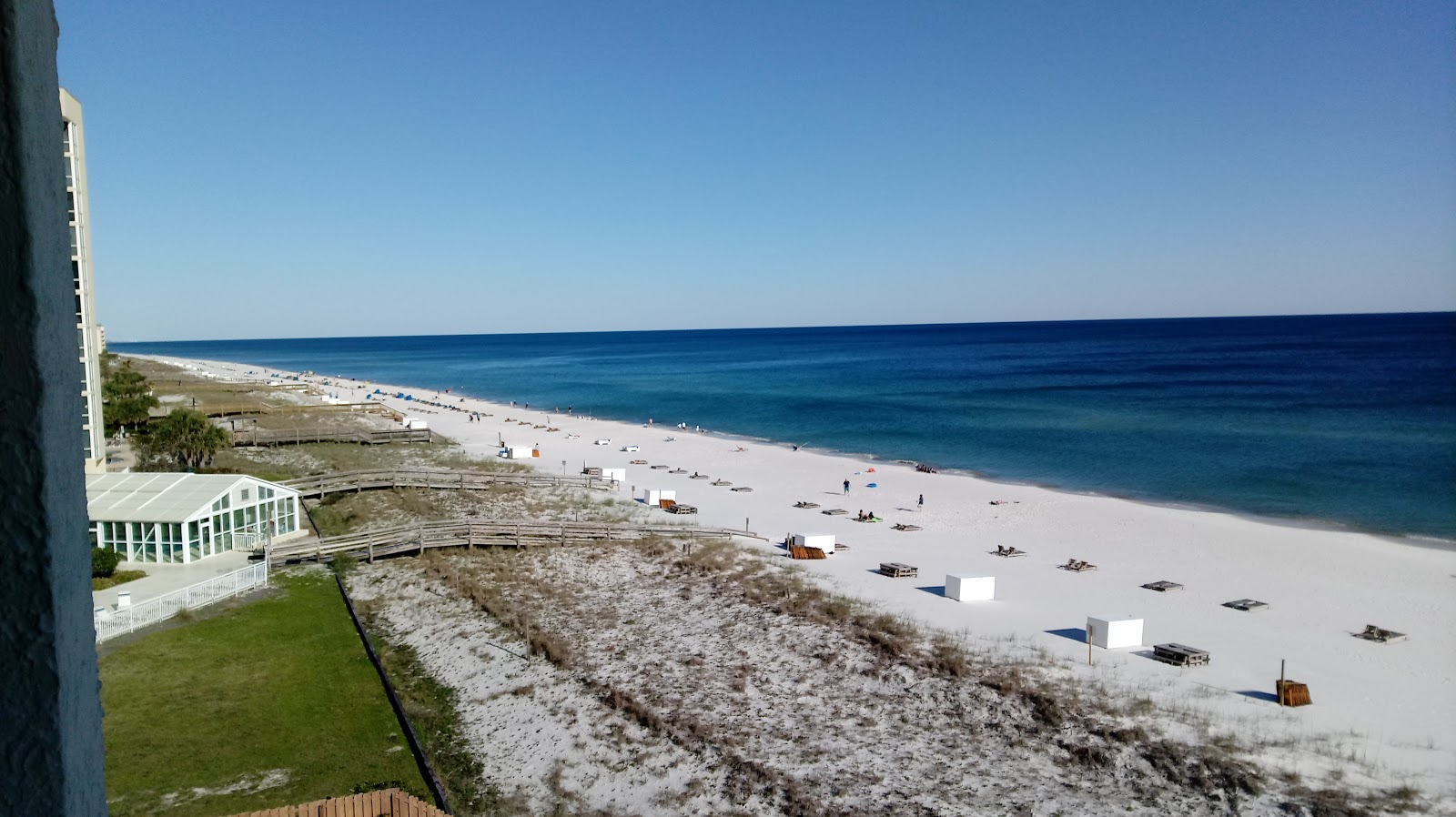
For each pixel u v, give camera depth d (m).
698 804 20.20
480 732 23.62
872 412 108.44
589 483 59.59
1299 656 29.64
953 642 29.78
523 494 55.78
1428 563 41.94
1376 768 21.77
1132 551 44.16
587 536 43.44
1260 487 61.53
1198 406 106.44
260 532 41.19
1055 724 23.77
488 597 33.94
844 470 69.06
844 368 193.25
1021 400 117.12
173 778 20.59
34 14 2.30
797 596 34.31
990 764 21.94
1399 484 61.72
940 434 89.25
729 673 27.17
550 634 30.38
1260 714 24.83
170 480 39.94
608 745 22.88
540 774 21.55
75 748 2.45
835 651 28.64
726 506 55.03
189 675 26.34
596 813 19.88
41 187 2.32
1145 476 66.19
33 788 2.35
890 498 58.16
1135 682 26.92
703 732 23.20
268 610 32.22
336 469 64.12
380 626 31.31
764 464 72.06
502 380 176.00
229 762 21.42
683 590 35.41
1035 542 46.03
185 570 35.84
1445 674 28.05
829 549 42.88
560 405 124.38
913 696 25.58
